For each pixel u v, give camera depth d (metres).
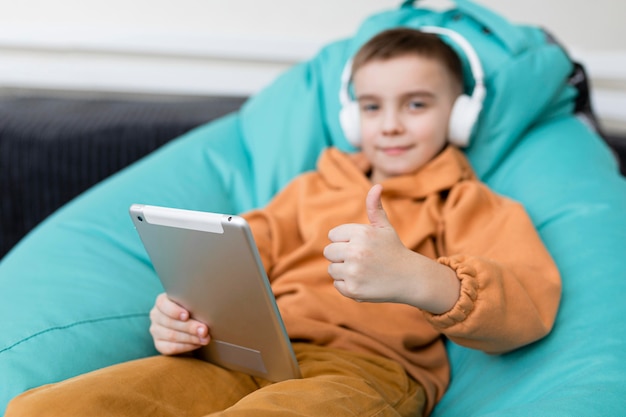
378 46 1.05
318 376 0.76
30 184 1.53
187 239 0.70
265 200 1.21
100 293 0.94
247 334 0.75
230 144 1.30
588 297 0.84
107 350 0.87
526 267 0.84
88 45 1.75
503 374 0.82
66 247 1.02
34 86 1.80
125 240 1.06
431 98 1.02
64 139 1.51
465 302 0.74
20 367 0.79
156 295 0.99
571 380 0.73
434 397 0.90
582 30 1.72
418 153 1.03
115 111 1.63
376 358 0.86
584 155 1.10
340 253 0.70
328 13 1.76
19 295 0.91
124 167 1.54
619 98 1.71
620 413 0.65
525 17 1.71
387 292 0.71
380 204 0.72
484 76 1.14
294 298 0.92
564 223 0.97
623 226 0.93
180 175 1.20
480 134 1.13
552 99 1.19
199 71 1.78
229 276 0.70
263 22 1.77
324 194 1.06
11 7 1.76
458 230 0.94
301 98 1.29
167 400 0.73
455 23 1.22
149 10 1.76
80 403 0.66
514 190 1.09
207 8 1.76
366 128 1.05
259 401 0.65
